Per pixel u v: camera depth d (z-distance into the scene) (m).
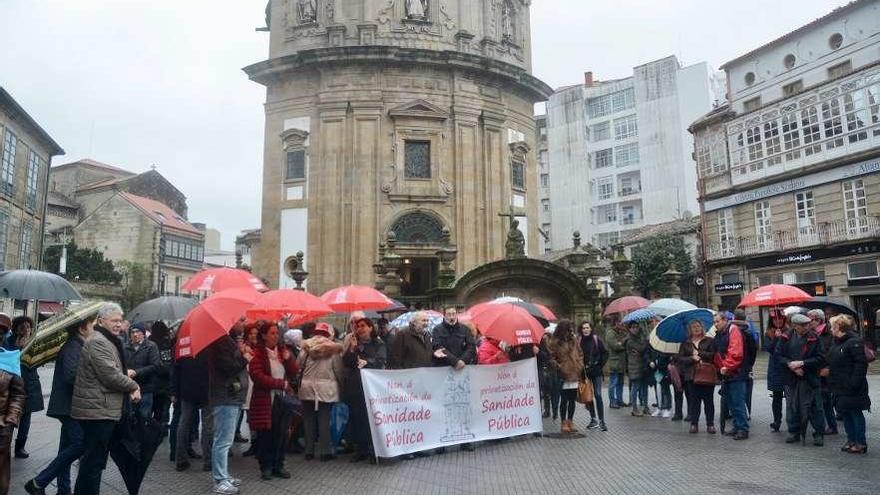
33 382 9.81
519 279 21.11
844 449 9.33
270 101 31.50
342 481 8.02
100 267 51.41
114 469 8.97
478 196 30.78
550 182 64.81
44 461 9.57
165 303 10.97
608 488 7.47
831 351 9.33
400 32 30.77
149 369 9.57
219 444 7.50
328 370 9.40
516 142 32.53
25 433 9.73
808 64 33.06
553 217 64.31
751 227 34.56
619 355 14.58
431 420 9.60
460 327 10.42
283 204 30.42
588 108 63.34
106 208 56.78
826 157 30.17
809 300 12.42
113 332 6.78
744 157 34.66
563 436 10.81
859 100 28.69
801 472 8.08
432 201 29.97
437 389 9.76
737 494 7.11
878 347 28.47
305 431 9.41
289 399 8.34
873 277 28.47
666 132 57.47
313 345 9.34
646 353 13.26
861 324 29.03
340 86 30.08
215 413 7.54
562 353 10.86
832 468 8.27
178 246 58.91
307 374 9.41
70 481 7.94
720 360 10.76
